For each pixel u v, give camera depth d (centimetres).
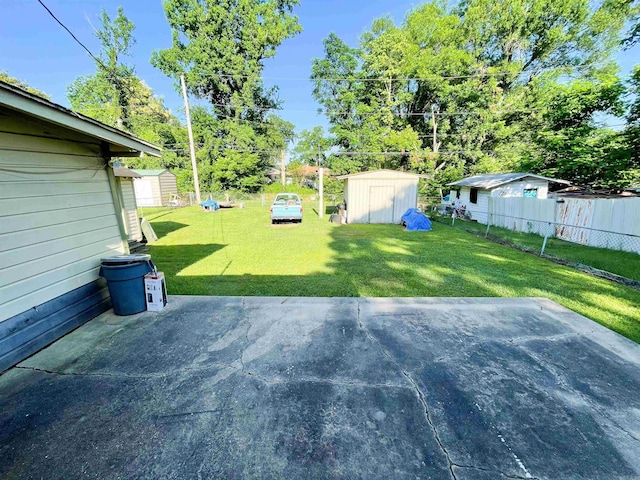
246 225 1191
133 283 358
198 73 2367
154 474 160
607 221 751
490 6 1989
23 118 276
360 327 332
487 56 2188
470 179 1534
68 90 2473
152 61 2356
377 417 201
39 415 202
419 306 389
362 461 168
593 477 159
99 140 373
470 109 2106
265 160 2855
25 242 278
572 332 320
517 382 237
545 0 1889
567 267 595
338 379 242
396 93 2306
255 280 516
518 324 339
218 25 2309
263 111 2797
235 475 160
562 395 222
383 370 254
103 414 204
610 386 232
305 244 831
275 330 325
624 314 368
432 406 212
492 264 620
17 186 272
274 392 226
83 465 165
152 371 253
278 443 181
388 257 684
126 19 2222
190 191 2475
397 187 1264
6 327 258
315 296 436
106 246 385
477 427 193
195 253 726
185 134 2472
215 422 197
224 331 323
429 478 158
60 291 315
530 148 1623
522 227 1021
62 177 320
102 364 263
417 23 2177
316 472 162
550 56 2070
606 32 1884
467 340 303
